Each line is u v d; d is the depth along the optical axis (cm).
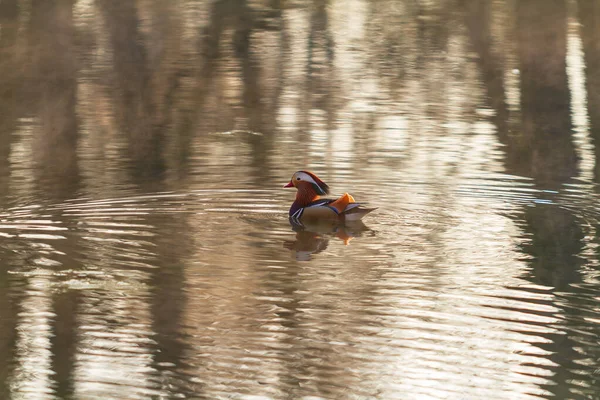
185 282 1139
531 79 2881
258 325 1003
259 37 3653
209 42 3509
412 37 3709
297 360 913
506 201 1567
